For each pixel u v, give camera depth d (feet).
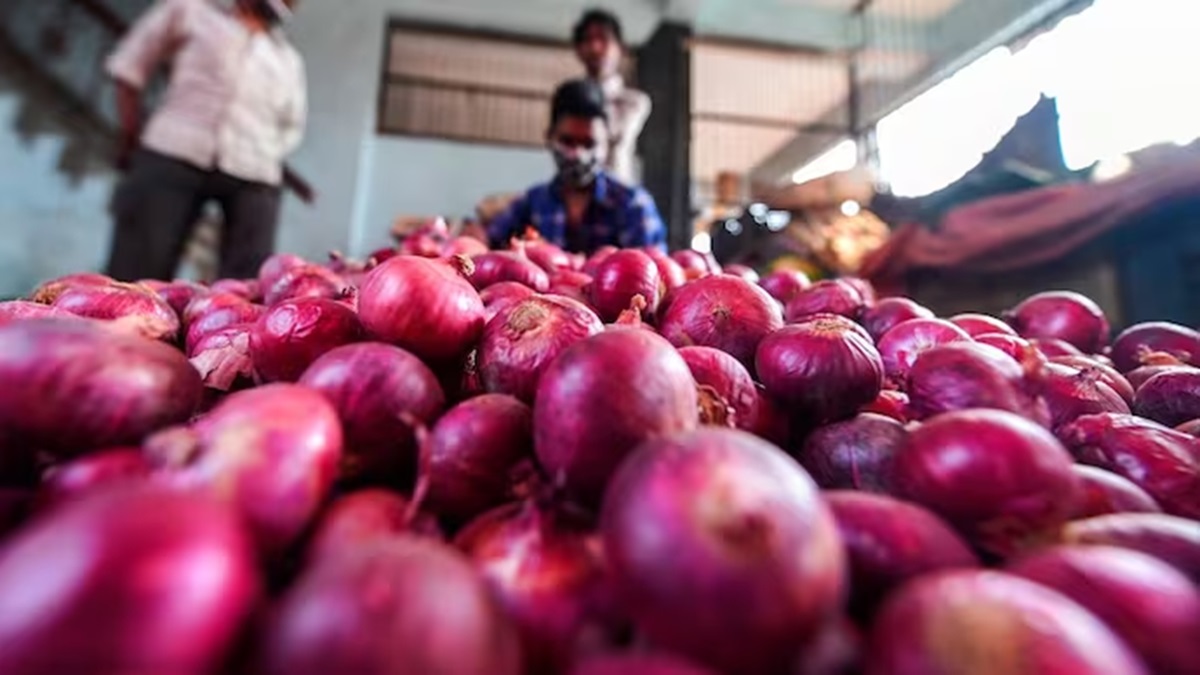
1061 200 5.04
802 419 1.39
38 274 7.45
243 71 6.27
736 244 8.59
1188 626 0.74
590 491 0.96
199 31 6.07
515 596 0.81
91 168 8.18
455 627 0.61
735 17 13.62
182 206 6.04
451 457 1.06
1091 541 0.98
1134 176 4.60
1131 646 0.74
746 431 1.27
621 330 1.07
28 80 7.20
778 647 0.67
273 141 6.77
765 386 1.41
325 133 12.56
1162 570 0.81
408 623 0.60
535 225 5.68
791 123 15.25
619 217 5.75
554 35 13.69
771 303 1.66
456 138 13.30
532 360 1.24
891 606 0.72
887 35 12.85
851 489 1.17
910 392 1.35
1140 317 4.58
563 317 1.29
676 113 13.24
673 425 0.98
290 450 0.87
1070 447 1.43
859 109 13.76
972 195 6.24
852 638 0.73
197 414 1.18
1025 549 0.94
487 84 13.69
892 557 0.85
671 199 12.89
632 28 13.75
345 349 1.12
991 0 10.05
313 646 0.58
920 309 2.10
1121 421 1.41
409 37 13.48
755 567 0.67
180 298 2.16
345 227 12.34
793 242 7.57
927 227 6.18
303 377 1.09
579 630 0.79
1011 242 5.29
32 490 0.89
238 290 2.40
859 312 2.16
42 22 7.31
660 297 1.91
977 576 0.72
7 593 0.57
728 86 15.21
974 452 0.96
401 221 5.60
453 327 1.31
